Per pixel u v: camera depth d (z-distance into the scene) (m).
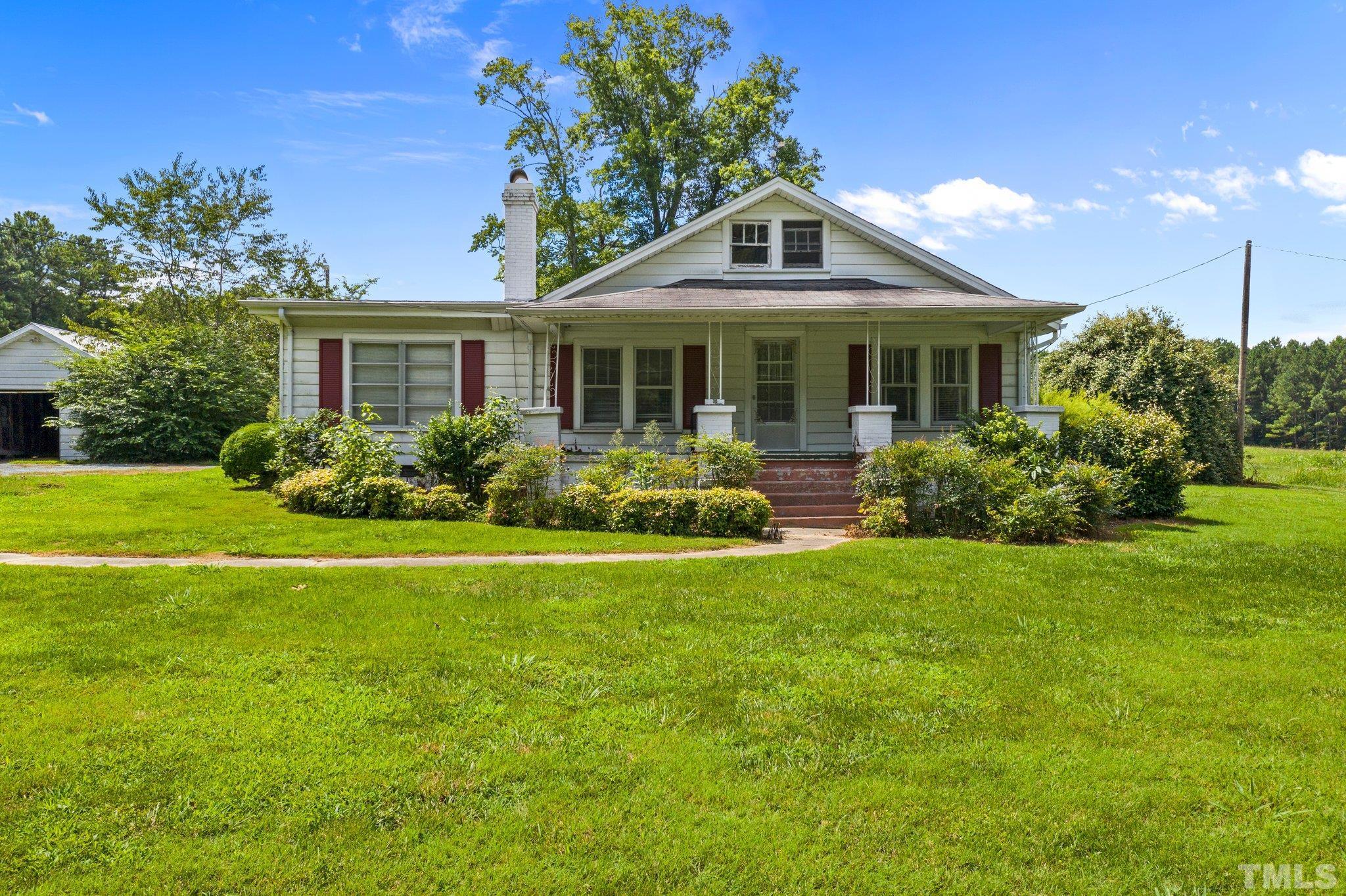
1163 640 5.80
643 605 6.55
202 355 23.02
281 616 6.00
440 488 11.84
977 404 15.35
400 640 5.45
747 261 15.99
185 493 13.35
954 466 11.28
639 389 15.34
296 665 4.92
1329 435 73.56
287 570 7.62
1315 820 3.30
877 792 3.46
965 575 7.90
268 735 3.90
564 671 4.91
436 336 14.78
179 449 21.77
